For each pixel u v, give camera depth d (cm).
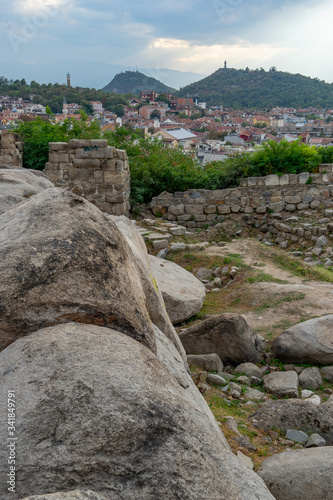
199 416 186
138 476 152
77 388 163
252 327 657
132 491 149
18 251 206
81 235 222
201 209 1410
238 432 398
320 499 313
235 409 459
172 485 151
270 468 337
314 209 1344
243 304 765
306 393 493
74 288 203
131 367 179
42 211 237
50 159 1284
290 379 512
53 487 147
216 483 158
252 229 1371
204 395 478
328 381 525
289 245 1248
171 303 694
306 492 316
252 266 927
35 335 189
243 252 1031
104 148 1268
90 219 243
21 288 194
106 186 1285
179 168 1525
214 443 172
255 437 404
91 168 1282
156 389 176
